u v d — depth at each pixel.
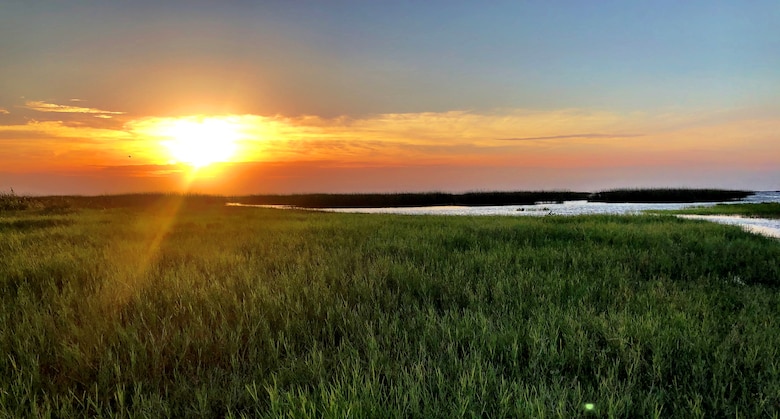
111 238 11.22
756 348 3.63
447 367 3.39
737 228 14.56
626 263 8.10
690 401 2.93
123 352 3.62
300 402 2.77
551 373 3.32
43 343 3.75
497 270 7.04
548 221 17.42
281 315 4.49
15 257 7.70
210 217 19.47
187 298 5.14
